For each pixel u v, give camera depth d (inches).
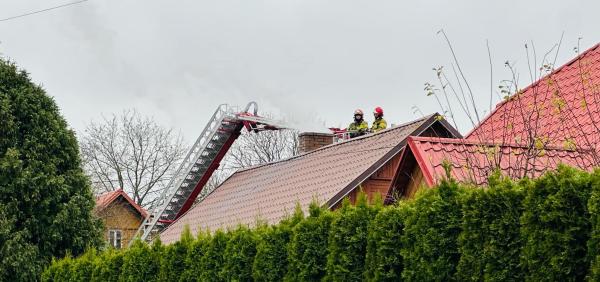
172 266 815.7
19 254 1160.2
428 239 504.1
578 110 847.1
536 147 637.3
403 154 755.4
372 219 573.0
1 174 1179.9
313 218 633.6
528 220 437.7
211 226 1168.8
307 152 1259.2
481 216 472.7
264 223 731.4
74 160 1293.1
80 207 1270.9
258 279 680.4
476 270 469.4
